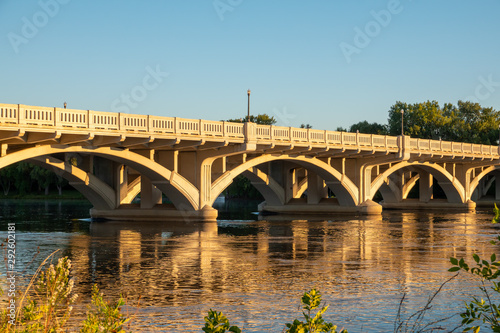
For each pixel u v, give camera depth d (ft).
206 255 101.45
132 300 64.90
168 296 67.26
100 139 130.21
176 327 53.67
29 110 111.34
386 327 54.44
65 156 148.66
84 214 213.25
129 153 140.67
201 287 72.79
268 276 80.89
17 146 124.67
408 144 213.87
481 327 54.08
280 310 60.75
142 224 157.99
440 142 235.61
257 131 161.38
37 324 31.58
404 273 83.30
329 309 61.31
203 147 155.63
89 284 74.28
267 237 131.34
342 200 211.20
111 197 164.96
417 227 160.25
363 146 198.29
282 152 179.52
